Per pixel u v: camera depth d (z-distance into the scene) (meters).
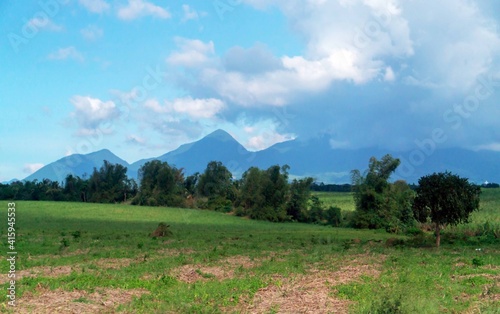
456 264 24.45
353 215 85.62
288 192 101.75
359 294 15.82
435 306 13.97
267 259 26.92
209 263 24.72
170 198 116.25
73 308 13.77
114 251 30.48
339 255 29.72
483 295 15.83
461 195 36.72
